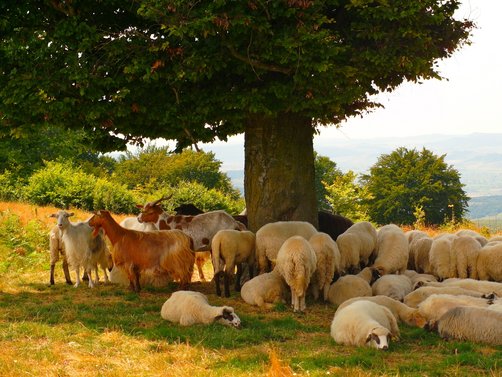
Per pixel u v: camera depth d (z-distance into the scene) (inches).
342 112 555.5
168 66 523.8
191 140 601.9
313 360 329.7
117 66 532.1
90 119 546.9
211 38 511.5
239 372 311.0
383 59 524.4
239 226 605.3
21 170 2212.1
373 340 354.6
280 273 480.7
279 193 592.4
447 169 2920.8
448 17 582.9
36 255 738.8
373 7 510.9
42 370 315.9
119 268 550.3
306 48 498.6
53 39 524.1
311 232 539.5
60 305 486.9
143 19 557.3
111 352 353.4
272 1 492.7
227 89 553.9
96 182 1807.3
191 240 548.1
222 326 409.7
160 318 442.0
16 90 517.3
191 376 305.7
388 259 563.5
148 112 544.7
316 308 479.2
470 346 361.7
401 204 2839.6
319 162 3191.4
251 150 602.2
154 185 2942.9
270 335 392.8
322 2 505.0
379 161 3075.8
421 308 421.7
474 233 646.5
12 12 532.7
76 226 568.7
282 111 577.3
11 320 434.6
